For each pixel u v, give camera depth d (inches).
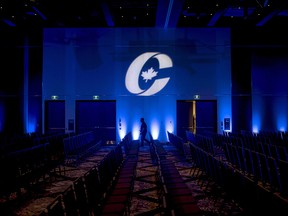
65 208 118.6
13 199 229.8
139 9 544.1
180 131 631.8
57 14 531.5
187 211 144.8
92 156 460.8
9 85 609.9
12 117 609.3
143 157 452.1
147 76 602.5
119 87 601.3
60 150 353.7
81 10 522.9
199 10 491.5
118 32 601.9
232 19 596.1
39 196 238.4
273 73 613.0
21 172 224.1
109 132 607.8
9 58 609.3
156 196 241.4
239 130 609.3
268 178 215.8
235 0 468.4
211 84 602.9
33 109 609.0
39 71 611.2
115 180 213.3
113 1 486.0
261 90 613.3
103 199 170.2
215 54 603.5
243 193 143.4
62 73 598.5
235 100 610.5
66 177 311.0
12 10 478.9
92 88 600.1
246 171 259.8
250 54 612.1
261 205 118.3
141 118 570.6
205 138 380.5
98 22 601.0
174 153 480.7
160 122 601.6
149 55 602.9
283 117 614.5
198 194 244.5
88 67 600.4
